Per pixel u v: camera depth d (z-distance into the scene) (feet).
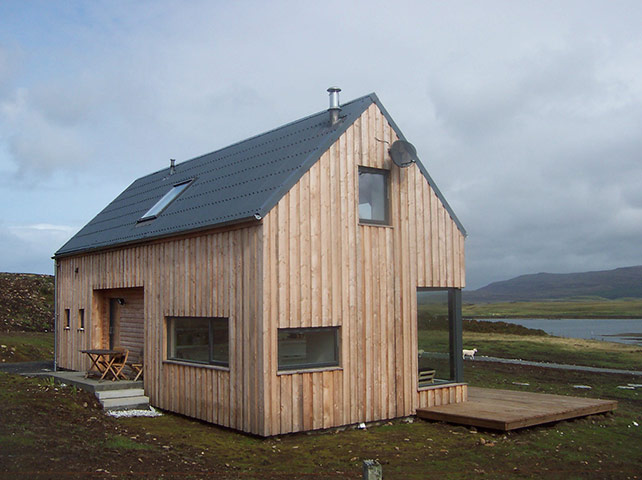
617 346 97.76
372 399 37.01
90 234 54.65
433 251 41.27
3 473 21.94
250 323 33.50
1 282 109.19
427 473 27.02
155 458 26.63
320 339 35.42
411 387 39.04
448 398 40.98
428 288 41.22
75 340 54.24
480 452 30.66
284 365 33.71
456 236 42.80
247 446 31.40
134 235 44.60
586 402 40.63
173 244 40.52
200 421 37.40
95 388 41.75
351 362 36.24
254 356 33.12
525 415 35.53
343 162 36.86
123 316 49.14
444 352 41.86
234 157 45.83
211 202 39.65
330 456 29.66
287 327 33.55
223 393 35.47
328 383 35.14
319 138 37.52
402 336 38.93
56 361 57.47
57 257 57.11
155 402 41.86
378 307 37.88
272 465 27.66
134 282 44.93
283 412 33.12
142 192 56.29
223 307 35.68
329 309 35.45
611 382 58.59
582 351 89.61
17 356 68.74
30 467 22.93
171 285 40.60
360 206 37.96
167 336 41.32
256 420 32.83
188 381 38.63
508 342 103.19
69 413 35.09
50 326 95.61
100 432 30.78
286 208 33.96
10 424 29.45
